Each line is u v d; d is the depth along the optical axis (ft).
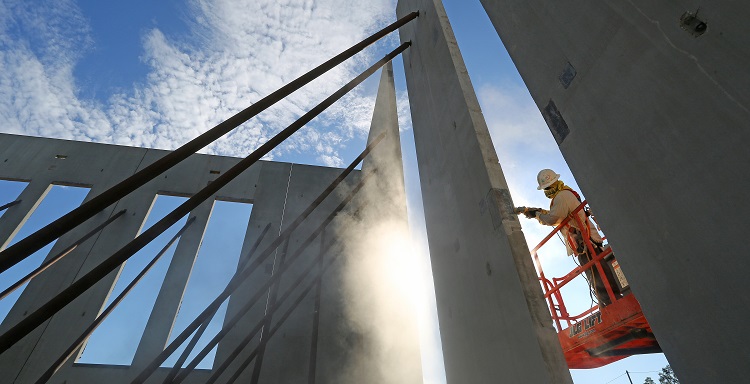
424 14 15.93
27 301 17.83
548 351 7.07
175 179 23.04
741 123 4.29
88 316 17.61
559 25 7.46
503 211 9.09
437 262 12.76
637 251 5.59
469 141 11.03
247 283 19.54
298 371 17.60
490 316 9.09
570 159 7.05
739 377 4.15
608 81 6.22
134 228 20.65
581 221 10.28
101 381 16.30
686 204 4.90
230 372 17.12
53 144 23.47
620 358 10.37
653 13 5.48
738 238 4.26
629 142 5.78
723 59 4.52
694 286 4.73
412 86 16.93
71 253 19.47
